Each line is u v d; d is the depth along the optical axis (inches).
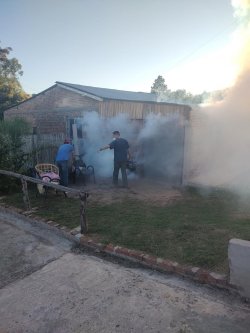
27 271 165.6
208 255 166.9
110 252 181.2
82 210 202.8
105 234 203.5
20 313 129.1
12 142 349.4
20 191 329.1
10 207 271.0
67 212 253.4
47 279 155.9
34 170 339.9
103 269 164.1
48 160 391.9
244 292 131.4
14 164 342.3
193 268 152.1
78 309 129.8
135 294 138.8
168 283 147.6
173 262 160.4
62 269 165.8
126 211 252.1
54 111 536.1
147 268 164.4
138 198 294.2
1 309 132.4
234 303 129.5
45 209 263.3
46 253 187.0
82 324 120.3
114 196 304.0
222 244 180.5
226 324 116.5
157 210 253.0
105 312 127.0
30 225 235.6
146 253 173.2
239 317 120.1
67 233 208.7
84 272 161.5
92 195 309.4
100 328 117.6
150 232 203.6
